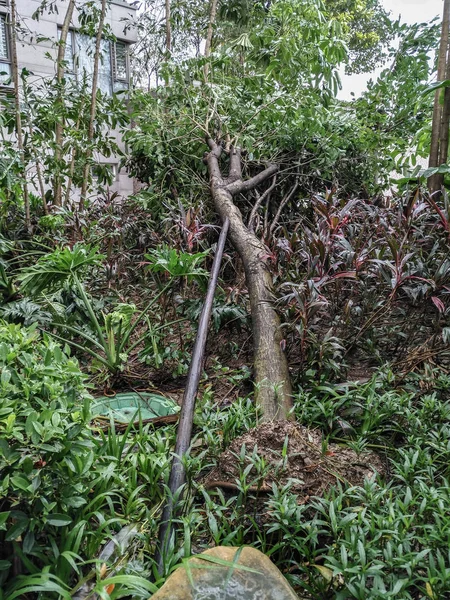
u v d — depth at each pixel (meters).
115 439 1.66
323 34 4.96
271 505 1.32
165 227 3.92
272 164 4.65
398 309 2.55
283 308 2.54
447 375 2.21
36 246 4.12
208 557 1.13
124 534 1.37
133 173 5.45
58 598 1.18
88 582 1.26
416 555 1.15
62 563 1.21
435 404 1.91
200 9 6.83
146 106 4.95
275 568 1.14
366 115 5.52
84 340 2.93
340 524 1.23
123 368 2.63
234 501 1.49
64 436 1.22
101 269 3.73
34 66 7.15
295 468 1.54
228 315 2.70
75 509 1.33
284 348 2.32
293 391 2.21
